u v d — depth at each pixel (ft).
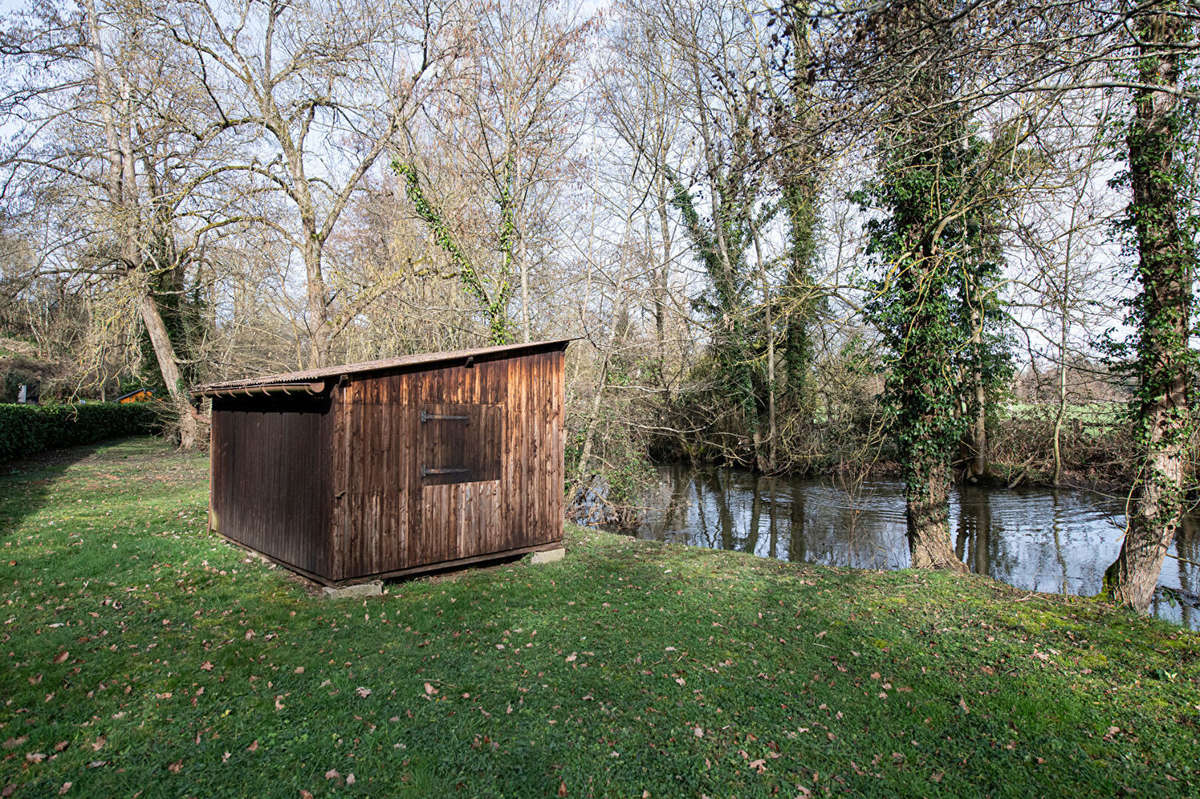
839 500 58.85
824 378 66.54
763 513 56.29
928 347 33.86
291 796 11.67
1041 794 12.34
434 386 25.59
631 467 53.78
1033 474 59.98
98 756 12.64
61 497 41.70
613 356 54.39
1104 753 13.76
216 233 64.08
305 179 64.44
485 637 19.35
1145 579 26.99
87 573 24.41
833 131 24.80
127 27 58.39
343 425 23.17
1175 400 26.96
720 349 69.10
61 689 15.08
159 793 11.57
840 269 44.14
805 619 21.97
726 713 15.03
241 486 29.96
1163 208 26.68
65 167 64.03
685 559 30.53
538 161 54.08
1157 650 19.39
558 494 29.78
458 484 26.30
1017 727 14.80
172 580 24.23
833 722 14.87
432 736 13.66
